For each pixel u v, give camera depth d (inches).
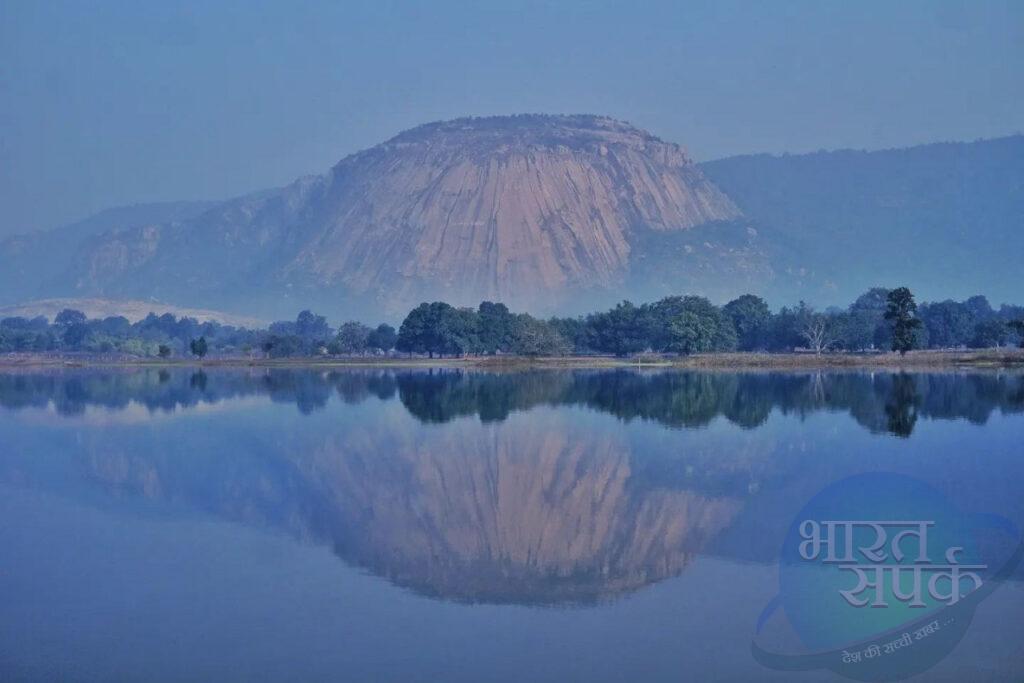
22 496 2470.5
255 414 4416.8
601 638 1418.6
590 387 5757.9
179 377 7721.5
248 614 1534.2
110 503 2384.4
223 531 2080.5
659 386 5689.0
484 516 2192.4
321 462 2967.5
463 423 3932.1
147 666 1338.6
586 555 1846.7
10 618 1526.8
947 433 3331.7
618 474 2667.3
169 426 3961.6
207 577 1739.7
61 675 1310.3
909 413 3954.2
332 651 1381.6
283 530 2082.9
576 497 2375.7
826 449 3009.4
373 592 1648.6
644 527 2046.0
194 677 1302.9
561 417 4077.3
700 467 2746.1
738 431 3479.3
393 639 1424.7
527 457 2994.6
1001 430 3393.2
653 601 1569.9
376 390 5831.7
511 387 5930.1
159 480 2687.0
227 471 2827.3
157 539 2015.3
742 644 1389.0
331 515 2228.1
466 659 1347.2
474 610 1541.6
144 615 1537.9
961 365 7283.5
